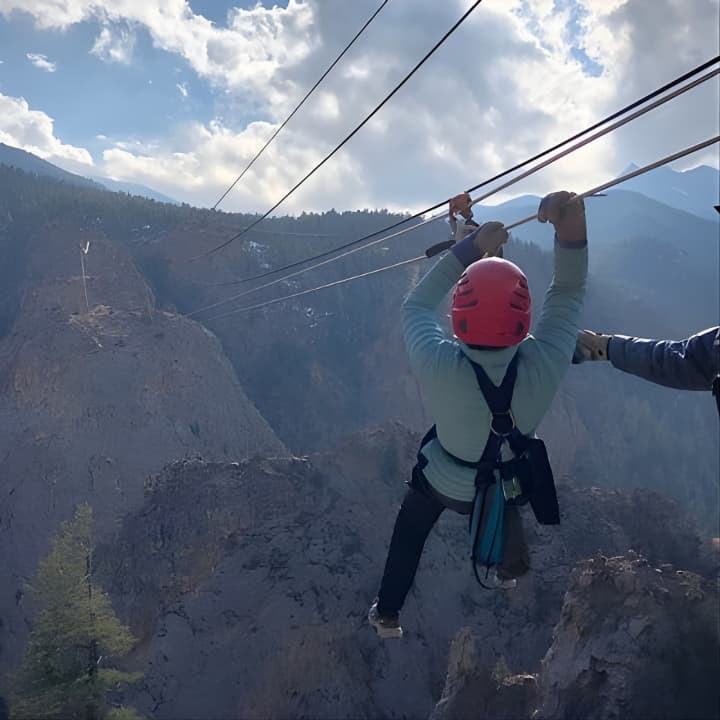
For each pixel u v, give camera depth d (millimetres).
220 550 84750
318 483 91312
